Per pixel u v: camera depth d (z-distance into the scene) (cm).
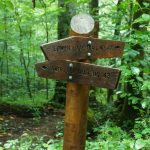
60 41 178
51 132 445
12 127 466
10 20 652
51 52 178
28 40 699
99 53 180
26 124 489
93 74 178
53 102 635
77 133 188
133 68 226
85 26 182
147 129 209
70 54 180
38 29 761
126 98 441
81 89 185
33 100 653
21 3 541
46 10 545
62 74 180
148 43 246
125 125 418
